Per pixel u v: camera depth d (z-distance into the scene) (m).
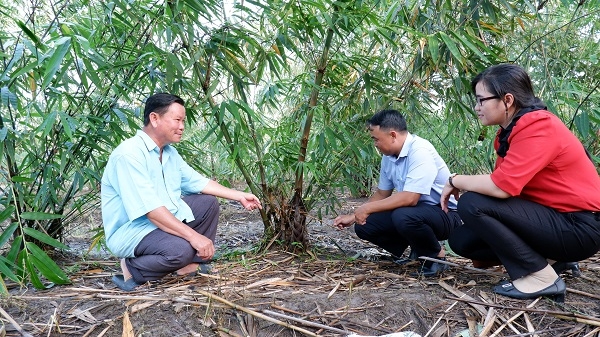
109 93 3.04
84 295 2.32
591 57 3.30
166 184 2.52
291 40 2.97
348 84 3.45
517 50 3.34
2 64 2.82
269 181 3.28
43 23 2.96
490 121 2.21
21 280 2.55
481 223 2.17
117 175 2.35
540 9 2.99
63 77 2.76
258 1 2.84
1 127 2.59
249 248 3.31
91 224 4.60
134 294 2.31
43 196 2.84
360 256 3.22
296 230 3.11
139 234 2.41
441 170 2.82
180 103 2.44
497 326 2.00
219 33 2.86
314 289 2.39
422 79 3.21
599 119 2.76
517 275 2.20
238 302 2.18
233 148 3.09
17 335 1.94
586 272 2.66
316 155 3.25
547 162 2.06
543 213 2.13
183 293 2.29
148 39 2.85
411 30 2.56
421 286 2.42
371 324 2.02
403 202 2.70
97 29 2.93
